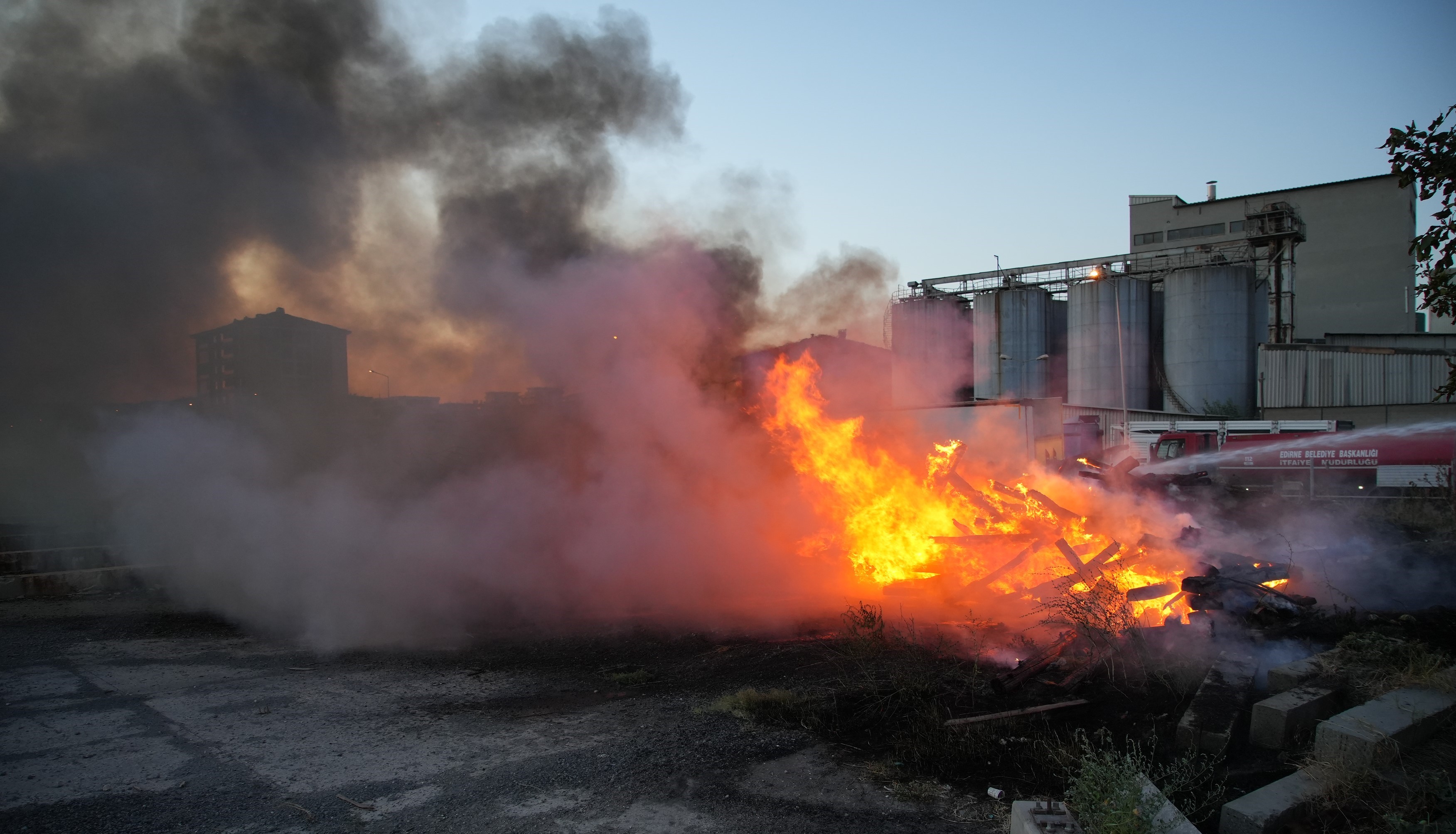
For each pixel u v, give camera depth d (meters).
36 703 5.17
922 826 3.48
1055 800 3.56
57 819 3.53
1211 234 46.31
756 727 4.71
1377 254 42.09
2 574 9.08
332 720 4.88
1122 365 34.19
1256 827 3.10
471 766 4.14
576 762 4.20
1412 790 3.23
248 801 3.73
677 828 3.46
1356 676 4.39
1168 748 4.09
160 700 5.25
